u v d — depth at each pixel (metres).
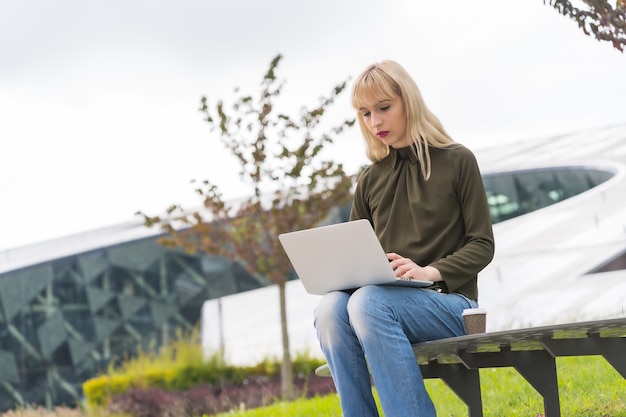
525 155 13.88
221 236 8.74
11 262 12.41
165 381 9.45
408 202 2.72
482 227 2.59
